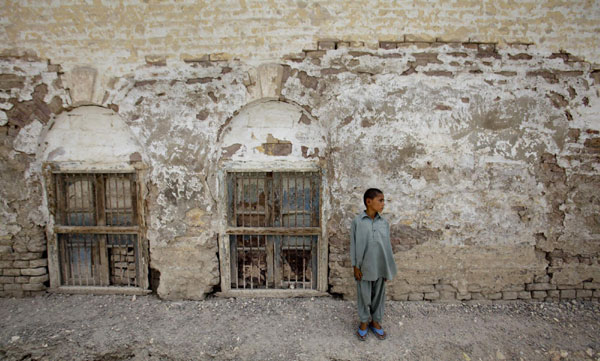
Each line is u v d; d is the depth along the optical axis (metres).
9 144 4.00
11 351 3.45
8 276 4.22
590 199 3.96
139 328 3.68
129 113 3.93
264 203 4.14
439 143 3.89
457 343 3.48
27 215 4.12
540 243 4.02
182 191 4.01
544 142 3.90
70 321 3.77
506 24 3.75
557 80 3.83
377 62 3.80
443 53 3.79
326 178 4.00
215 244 4.09
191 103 3.91
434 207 3.97
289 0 3.73
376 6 3.73
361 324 3.51
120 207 4.21
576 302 4.07
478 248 4.02
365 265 3.36
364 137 3.89
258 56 3.82
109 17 3.81
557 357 3.32
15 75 3.90
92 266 4.31
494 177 3.93
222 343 3.49
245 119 3.99
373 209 3.40
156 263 4.13
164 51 3.85
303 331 3.65
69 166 4.09
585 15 3.73
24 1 3.80
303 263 4.23
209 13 3.78
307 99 3.85
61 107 3.94
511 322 3.77
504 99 3.85
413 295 4.09
